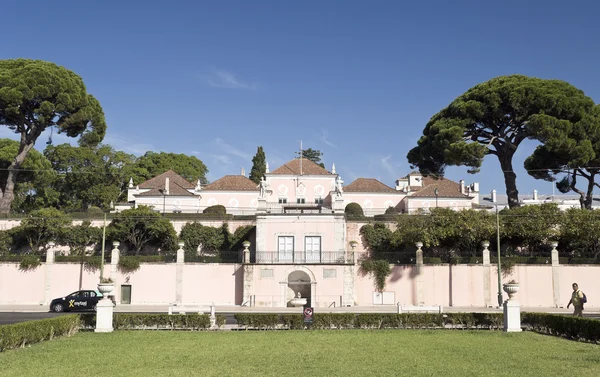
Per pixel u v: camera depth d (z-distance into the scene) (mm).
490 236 49531
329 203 68500
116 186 80000
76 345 20875
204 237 54156
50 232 51281
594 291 47406
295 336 23953
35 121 58094
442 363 16859
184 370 15875
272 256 48781
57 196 75000
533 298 47625
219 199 70688
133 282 48469
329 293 47000
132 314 26656
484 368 16000
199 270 48812
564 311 42906
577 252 49812
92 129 63625
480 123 57656
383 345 20953
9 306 45969
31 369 15992
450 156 54844
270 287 46875
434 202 70625
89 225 52906
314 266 47219
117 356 18328
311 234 49719
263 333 25094
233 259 49969
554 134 51000
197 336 23844
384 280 48500
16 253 51938
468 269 48188
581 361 17031
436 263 48625
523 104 53406
